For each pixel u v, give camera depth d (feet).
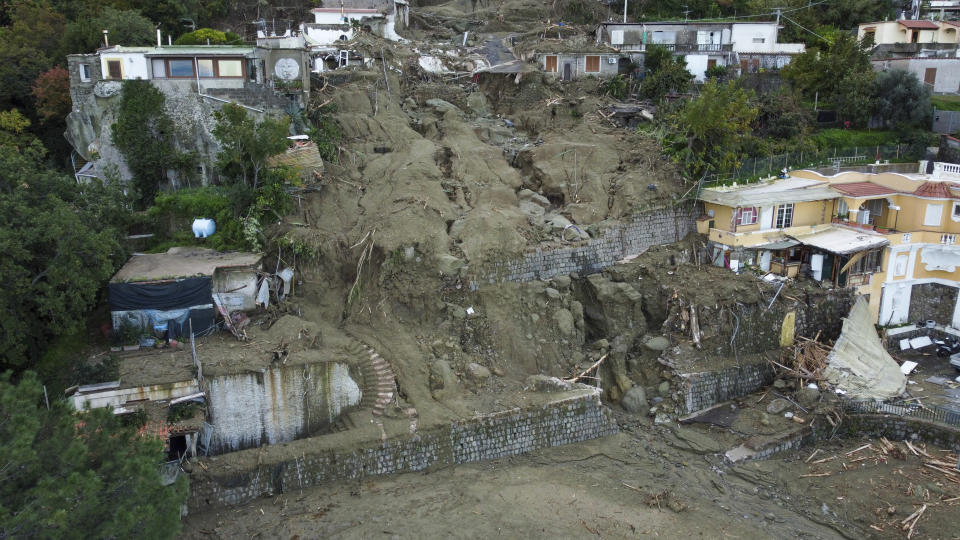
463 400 113.19
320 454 100.63
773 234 147.43
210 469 96.17
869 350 131.95
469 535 90.58
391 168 146.30
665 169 156.04
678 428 119.03
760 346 133.28
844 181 158.61
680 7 236.02
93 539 62.54
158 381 97.45
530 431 111.34
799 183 157.07
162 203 126.11
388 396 110.63
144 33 167.73
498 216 137.69
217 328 114.01
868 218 154.92
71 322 101.86
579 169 158.10
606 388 128.36
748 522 97.35
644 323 135.74
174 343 109.91
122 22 165.37
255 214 124.47
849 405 120.88
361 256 124.67
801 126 179.32
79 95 135.95
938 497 101.71
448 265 124.98
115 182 124.88
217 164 129.90
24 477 62.44
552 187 155.33
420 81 185.98
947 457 110.83
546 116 178.91
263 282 118.62
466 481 102.89
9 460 57.88
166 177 134.31
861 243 142.20
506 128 176.04
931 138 183.32
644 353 129.49
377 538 89.71
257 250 122.42
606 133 170.40
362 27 198.59
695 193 152.35
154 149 132.67
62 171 154.30
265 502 97.25
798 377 127.65
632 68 195.93
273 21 212.02
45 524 57.36
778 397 125.18
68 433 67.51
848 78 186.91
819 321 139.85
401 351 116.88
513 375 122.72
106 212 118.11
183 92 134.51
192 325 111.45
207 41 170.71
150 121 132.67
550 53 191.42
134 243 124.77
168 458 94.68
